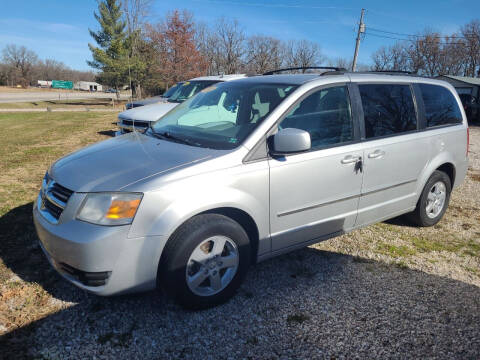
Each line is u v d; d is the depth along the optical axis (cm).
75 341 242
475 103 2012
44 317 264
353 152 333
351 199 342
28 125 1441
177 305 281
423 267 355
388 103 374
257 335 254
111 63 3922
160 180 247
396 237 420
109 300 286
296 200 303
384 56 6197
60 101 4891
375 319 274
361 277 332
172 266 252
